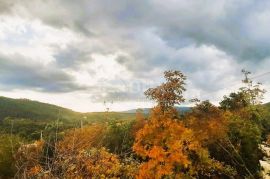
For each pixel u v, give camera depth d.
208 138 22.62
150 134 20.98
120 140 22.69
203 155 21.88
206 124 22.72
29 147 6.04
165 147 21.31
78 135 6.57
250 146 22.14
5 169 18.45
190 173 21.56
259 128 26.94
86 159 6.57
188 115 23.53
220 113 24.58
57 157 5.99
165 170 19.72
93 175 6.73
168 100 22.31
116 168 11.77
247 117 27.81
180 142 21.06
